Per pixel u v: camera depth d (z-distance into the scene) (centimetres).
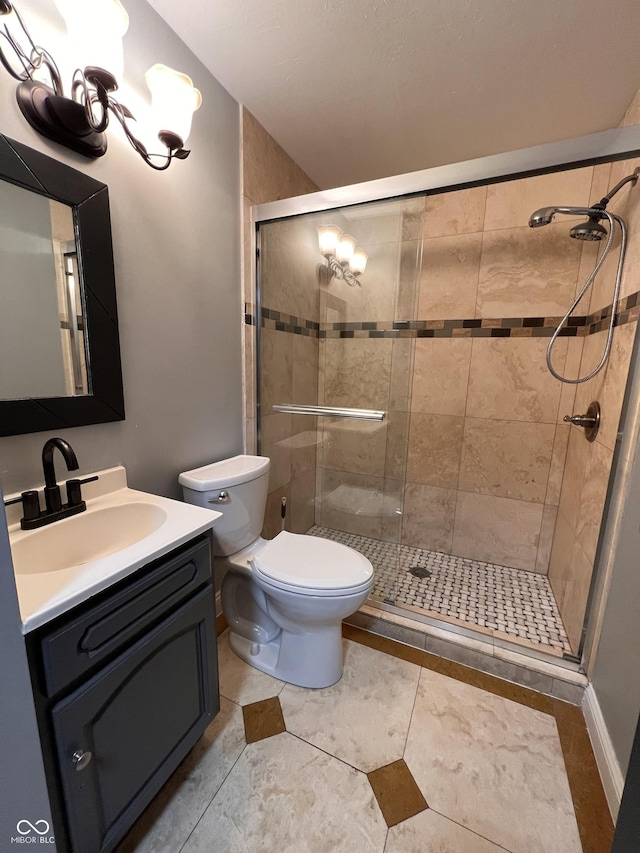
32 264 93
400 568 207
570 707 132
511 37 120
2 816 66
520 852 91
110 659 77
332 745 117
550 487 202
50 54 91
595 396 156
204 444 159
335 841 93
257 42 126
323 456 226
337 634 139
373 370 207
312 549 144
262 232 177
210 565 105
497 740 119
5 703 63
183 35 125
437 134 174
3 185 87
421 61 132
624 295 131
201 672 105
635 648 100
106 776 78
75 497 102
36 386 97
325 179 216
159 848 91
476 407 212
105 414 113
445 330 213
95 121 99
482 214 196
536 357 196
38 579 71
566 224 182
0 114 83
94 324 108
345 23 118
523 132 171
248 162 164
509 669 142
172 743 96
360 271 197
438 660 152
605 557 128
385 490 212
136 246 120
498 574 208
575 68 132
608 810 101
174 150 115
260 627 154
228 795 102
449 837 94
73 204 100
